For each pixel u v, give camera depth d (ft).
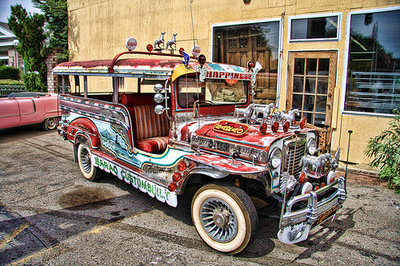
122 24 31.27
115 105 13.99
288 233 9.24
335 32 19.29
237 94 14.90
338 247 10.80
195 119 12.63
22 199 14.66
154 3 28.12
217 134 11.06
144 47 29.86
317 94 20.35
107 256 10.05
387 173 16.24
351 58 19.11
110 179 17.71
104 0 32.58
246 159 10.16
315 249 10.68
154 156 12.26
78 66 16.05
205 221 10.71
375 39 18.29
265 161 9.75
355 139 19.22
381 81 18.52
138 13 29.58
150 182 12.46
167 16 27.27
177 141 11.69
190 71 11.07
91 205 14.11
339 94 19.42
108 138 14.98
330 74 19.63
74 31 37.04
